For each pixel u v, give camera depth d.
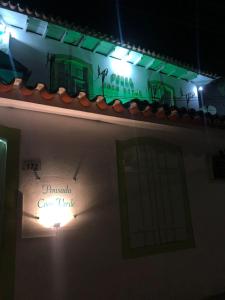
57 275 4.20
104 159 5.07
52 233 4.29
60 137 4.71
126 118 5.12
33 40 8.57
